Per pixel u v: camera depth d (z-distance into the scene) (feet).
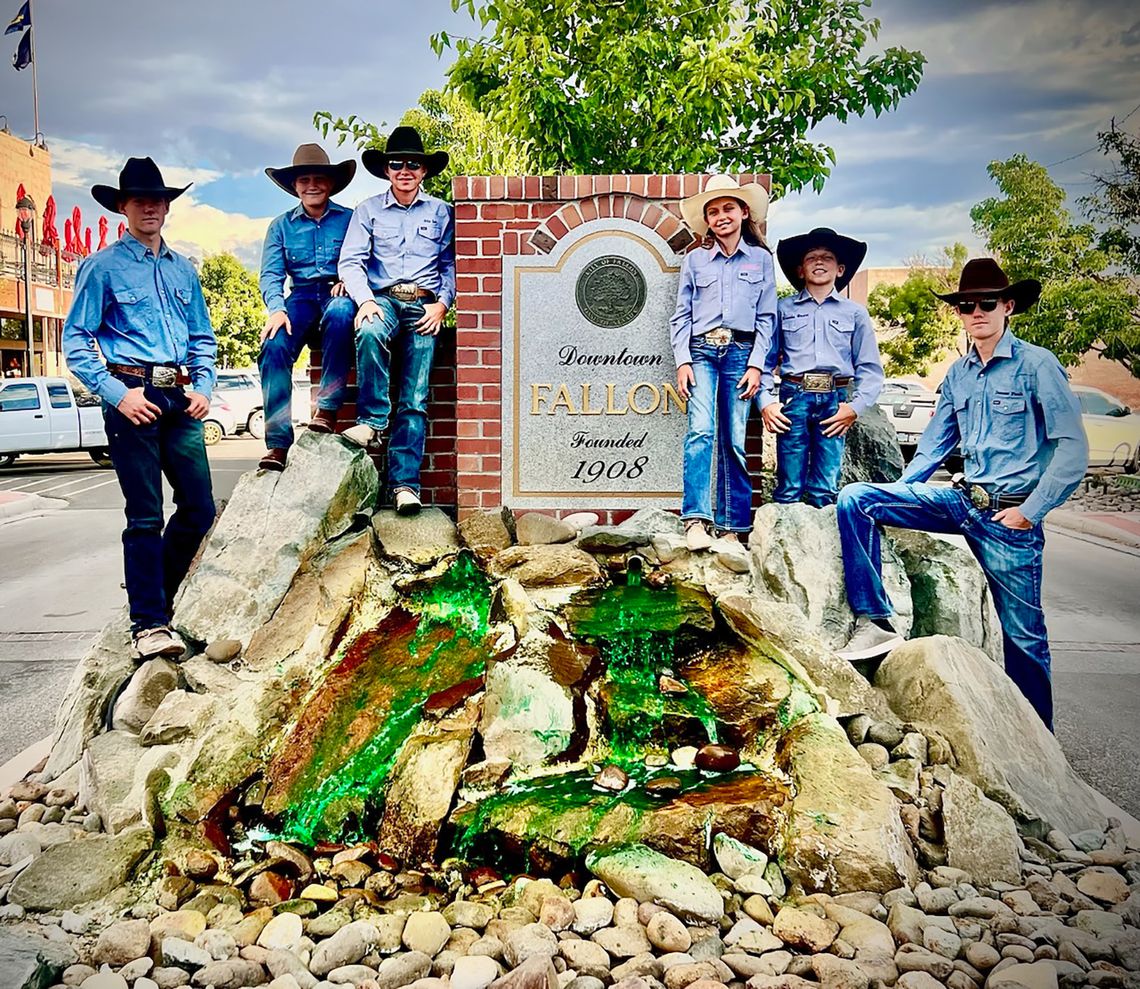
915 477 16.85
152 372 16.15
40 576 33.01
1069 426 15.34
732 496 18.74
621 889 11.47
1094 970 10.05
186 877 12.10
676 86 27.27
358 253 18.76
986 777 13.42
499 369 19.93
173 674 15.38
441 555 17.85
